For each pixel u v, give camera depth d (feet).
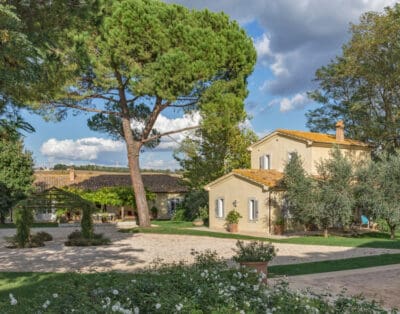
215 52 93.09
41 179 183.93
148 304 20.56
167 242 82.84
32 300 20.49
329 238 88.74
